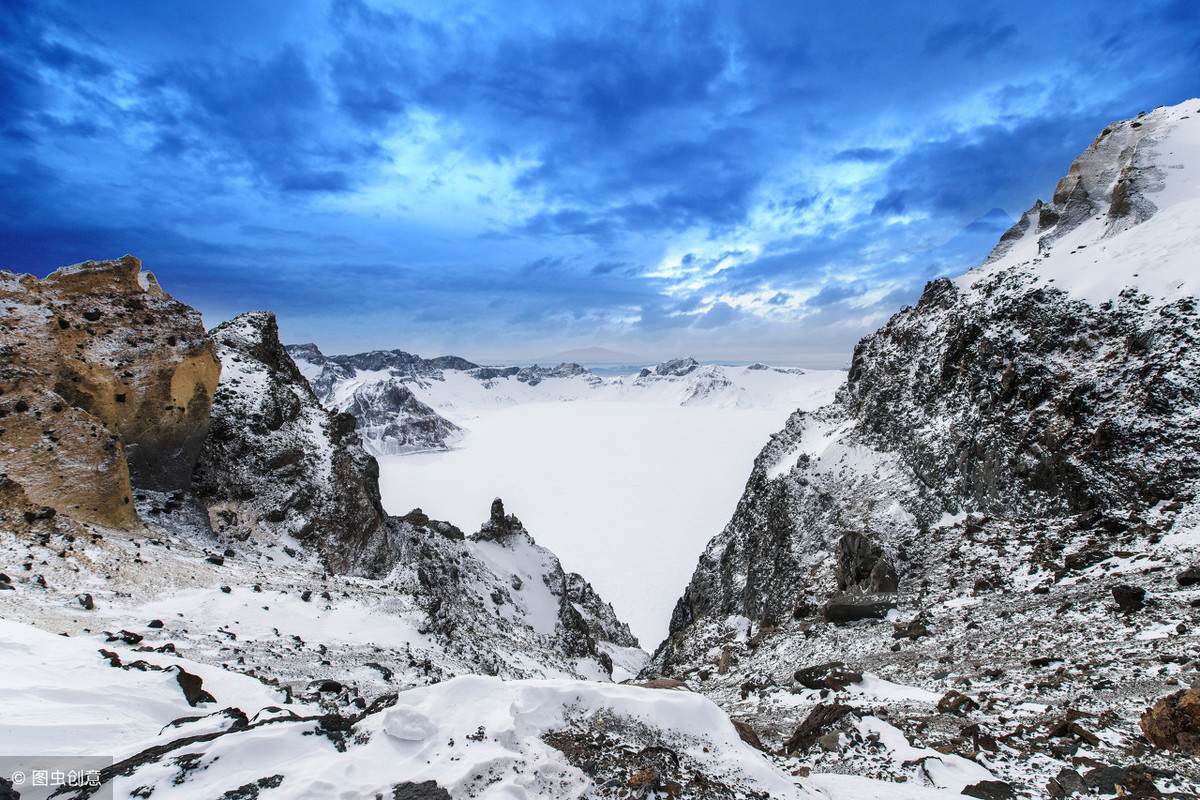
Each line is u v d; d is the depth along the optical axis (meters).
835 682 19.70
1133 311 33.97
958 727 13.68
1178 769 9.85
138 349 32.88
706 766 9.02
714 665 36.97
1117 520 27.42
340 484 42.88
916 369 53.28
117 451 27.34
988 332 42.16
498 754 7.95
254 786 7.00
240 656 16.70
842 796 9.61
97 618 16.78
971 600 26.89
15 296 30.00
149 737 8.88
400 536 50.09
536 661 40.62
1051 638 19.56
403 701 9.14
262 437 40.34
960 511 38.69
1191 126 44.06
